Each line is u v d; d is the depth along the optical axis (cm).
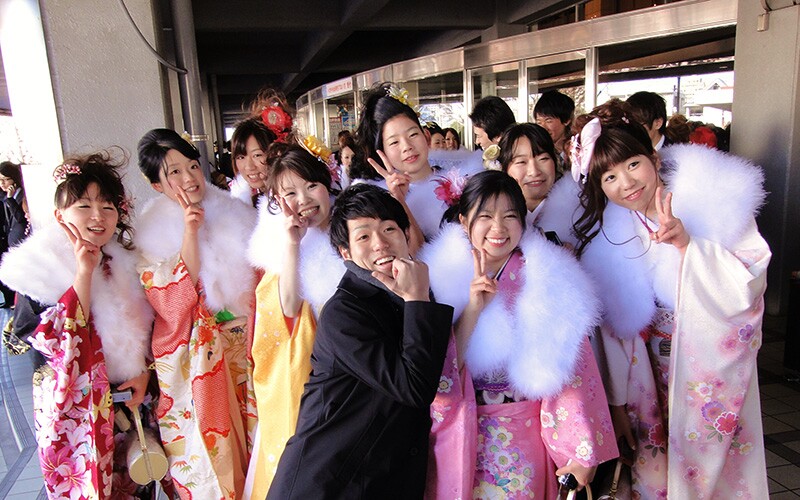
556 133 320
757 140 462
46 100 337
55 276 190
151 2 353
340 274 188
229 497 212
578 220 188
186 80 419
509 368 157
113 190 196
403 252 152
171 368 208
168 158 213
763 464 180
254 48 1516
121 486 213
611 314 179
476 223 155
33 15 327
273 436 199
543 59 598
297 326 194
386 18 983
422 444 152
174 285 205
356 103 998
